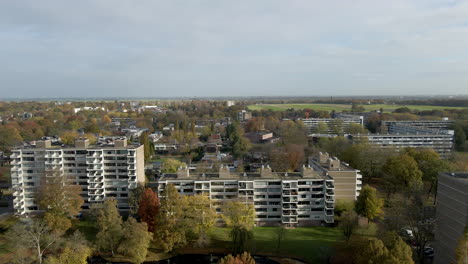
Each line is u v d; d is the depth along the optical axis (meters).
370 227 127.88
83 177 158.75
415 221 113.25
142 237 110.12
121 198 158.38
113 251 119.38
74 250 105.38
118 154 157.00
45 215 127.81
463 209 93.12
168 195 124.19
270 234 133.00
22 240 106.88
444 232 102.25
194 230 121.25
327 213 140.50
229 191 142.62
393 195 160.62
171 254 120.50
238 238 116.06
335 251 116.00
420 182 148.00
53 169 150.12
